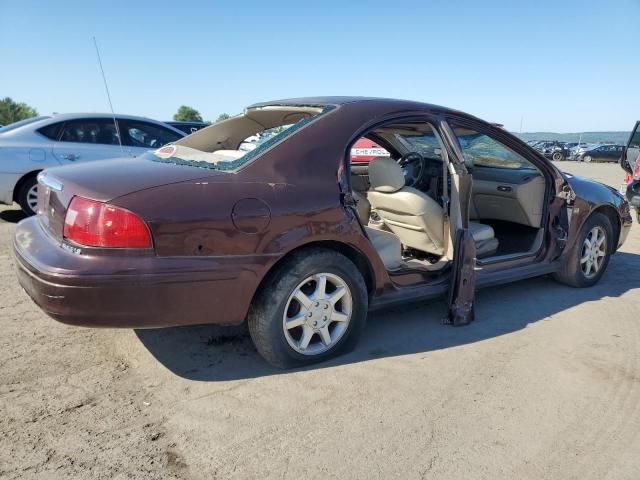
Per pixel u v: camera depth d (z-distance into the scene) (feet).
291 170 9.31
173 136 25.16
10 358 9.86
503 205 14.20
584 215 14.55
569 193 14.10
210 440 7.66
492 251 13.64
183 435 7.75
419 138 14.28
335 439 7.79
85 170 9.27
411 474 7.12
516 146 13.20
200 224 8.18
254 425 8.05
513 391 9.34
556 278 15.39
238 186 8.71
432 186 13.52
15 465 6.97
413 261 12.93
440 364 10.25
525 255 13.53
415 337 11.48
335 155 9.82
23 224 10.11
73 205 8.09
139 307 7.93
